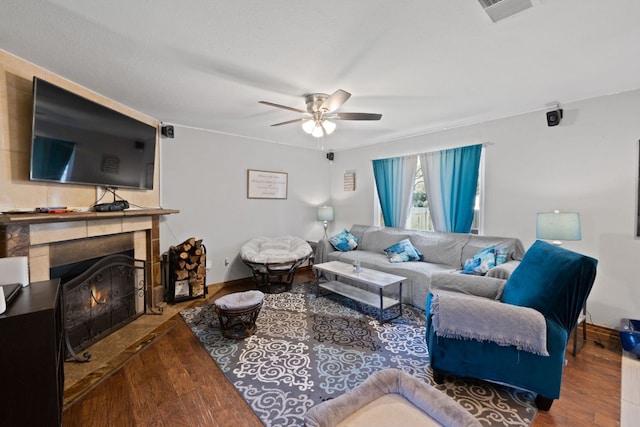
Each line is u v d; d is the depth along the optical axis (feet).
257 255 12.64
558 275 5.57
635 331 7.45
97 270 8.07
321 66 6.88
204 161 12.84
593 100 8.82
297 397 5.77
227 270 13.71
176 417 5.24
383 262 12.09
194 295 11.46
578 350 7.68
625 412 5.40
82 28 5.33
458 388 6.09
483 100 9.16
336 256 14.03
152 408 5.47
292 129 12.86
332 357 7.25
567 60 6.61
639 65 6.83
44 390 4.17
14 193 6.40
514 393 5.93
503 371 5.57
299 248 14.12
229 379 6.35
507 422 5.16
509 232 10.69
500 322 5.42
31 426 4.12
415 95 8.73
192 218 12.55
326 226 17.46
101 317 8.33
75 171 7.30
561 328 5.30
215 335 8.46
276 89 8.21
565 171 9.36
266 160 15.05
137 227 9.87
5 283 5.22
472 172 11.53
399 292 10.25
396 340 8.14
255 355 7.34
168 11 4.86
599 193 8.73
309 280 14.40
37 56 6.38
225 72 7.18
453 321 5.77
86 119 7.54
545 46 6.01
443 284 8.07
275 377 6.43
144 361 7.07
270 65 6.81
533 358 5.34
